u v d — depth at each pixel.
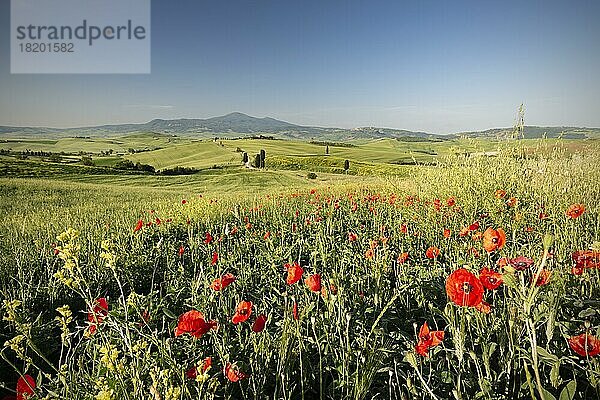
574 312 2.36
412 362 1.54
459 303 1.56
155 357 2.01
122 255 4.79
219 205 10.15
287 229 6.59
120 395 1.72
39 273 4.80
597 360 1.60
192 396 1.80
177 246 6.17
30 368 2.70
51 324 3.28
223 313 2.74
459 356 1.58
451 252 4.00
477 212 5.94
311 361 2.37
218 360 2.21
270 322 2.74
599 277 2.38
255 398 1.93
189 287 3.66
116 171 43.22
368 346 2.02
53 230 7.85
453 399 1.80
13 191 21.78
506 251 3.53
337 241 5.41
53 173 38.41
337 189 14.04
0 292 3.70
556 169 6.59
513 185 6.72
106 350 1.78
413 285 3.15
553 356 1.61
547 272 1.81
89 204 16.38
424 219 5.78
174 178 39.62
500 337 2.02
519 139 7.40
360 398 1.78
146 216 9.38
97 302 2.21
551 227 4.37
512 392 1.79
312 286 2.31
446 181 7.93
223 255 4.77
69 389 1.84
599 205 5.02
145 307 2.71
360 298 2.88
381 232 5.32
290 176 42.25
